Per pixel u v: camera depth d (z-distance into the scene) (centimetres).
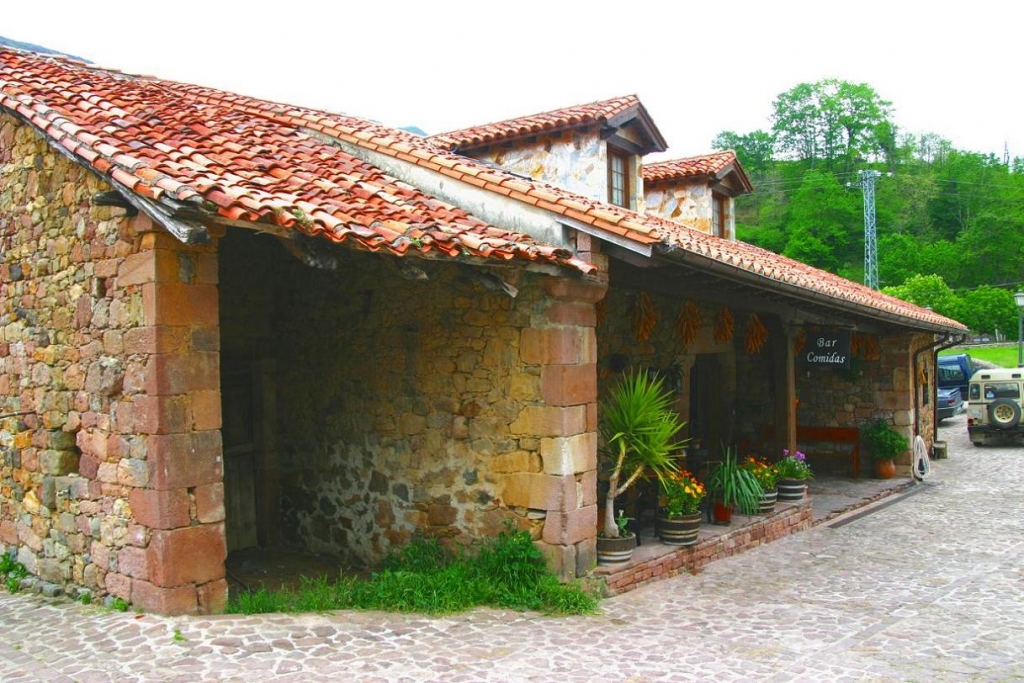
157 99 779
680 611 638
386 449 766
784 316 1024
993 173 5000
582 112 1003
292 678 443
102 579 568
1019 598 696
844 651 548
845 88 5128
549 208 660
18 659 468
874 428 1370
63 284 605
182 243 524
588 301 679
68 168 601
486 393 692
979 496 1246
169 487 514
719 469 897
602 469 865
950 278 4172
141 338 523
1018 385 1856
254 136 737
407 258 566
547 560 650
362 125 916
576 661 509
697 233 1140
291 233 508
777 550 870
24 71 742
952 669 516
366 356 785
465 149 1093
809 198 4409
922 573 782
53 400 620
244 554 837
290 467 856
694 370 1250
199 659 460
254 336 852
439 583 632
